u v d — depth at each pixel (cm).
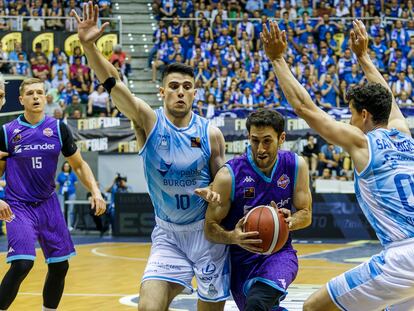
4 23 2512
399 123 639
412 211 567
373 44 2580
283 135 613
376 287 569
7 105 1986
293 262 624
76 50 2464
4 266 1423
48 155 749
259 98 2347
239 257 634
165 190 639
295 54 2536
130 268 1405
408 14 2756
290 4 2753
